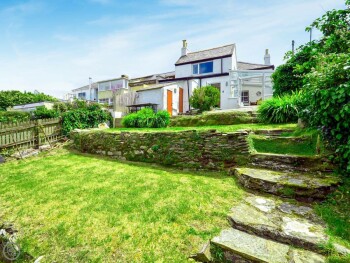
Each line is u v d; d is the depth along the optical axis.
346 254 2.11
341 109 3.49
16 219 3.38
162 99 16.52
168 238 2.61
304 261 2.10
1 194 4.39
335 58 4.23
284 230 2.50
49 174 5.52
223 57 19.09
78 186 4.50
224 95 18.06
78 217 3.25
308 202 3.14
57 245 2.73
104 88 29.91
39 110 14.05
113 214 3.24
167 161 5.66
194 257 2.31
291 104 6.46
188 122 9.12
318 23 7.03
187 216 3.01
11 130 8.34
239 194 3.54
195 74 20.75
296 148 4.34
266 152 4.44
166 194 3.73
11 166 6.64
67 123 10.84
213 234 2.61
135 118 10.26
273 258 2.15
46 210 3.56
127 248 2.53
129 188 4.16
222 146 4.88
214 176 4.50
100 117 12.74
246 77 13.99
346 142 3.59
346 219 2.65
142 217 3.08
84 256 2.49
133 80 29.00
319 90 3.83
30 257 2.63
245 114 7.84
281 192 3.35
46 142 9.65
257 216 2.85
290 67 8.34
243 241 2.44
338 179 3.31
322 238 2.34
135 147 6.51
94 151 7.72
